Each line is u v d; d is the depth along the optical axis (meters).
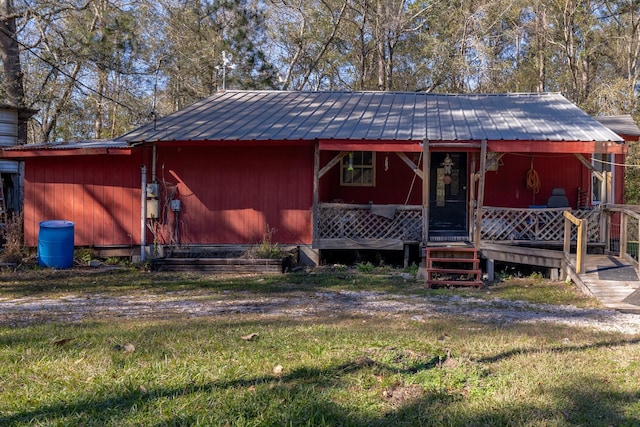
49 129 26.25
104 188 13.53
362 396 4.25
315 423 3.79
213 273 12.02
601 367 5.09
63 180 13.57
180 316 7.76
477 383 4.57
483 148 11.57
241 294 9.65
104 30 19.30
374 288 10.25
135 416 3.83
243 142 12.38
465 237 12.80
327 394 4.26
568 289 10.04
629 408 4.12
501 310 8.35
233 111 14.85
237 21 24.62
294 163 13.20
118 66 19.55
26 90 25.38
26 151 12.93
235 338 6.07
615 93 26.69
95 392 4.29
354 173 14.85
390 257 13.23
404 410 3.99
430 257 11.35
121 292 9.87
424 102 15.73
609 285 9.47
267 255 12.39
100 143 13.25
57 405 4.04
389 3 29.84
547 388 4.45
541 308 8.50
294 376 4.67
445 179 14.56
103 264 13.17
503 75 31.19
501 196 14.58
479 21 28.91
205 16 24.73
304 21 30.03
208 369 4.84
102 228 13.55
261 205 13.29
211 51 24.77
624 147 11.45
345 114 14.26
